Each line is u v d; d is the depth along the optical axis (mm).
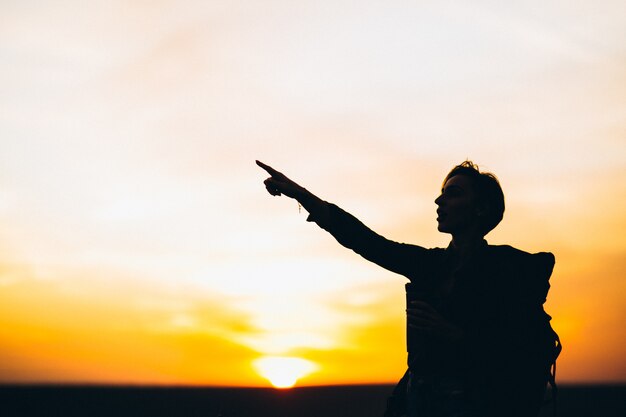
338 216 2783
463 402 2291
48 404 30375
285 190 2814
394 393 2592
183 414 27625
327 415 27000
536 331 2299
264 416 27000
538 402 2262
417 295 2582
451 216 2654
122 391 50312
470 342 2260
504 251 2467
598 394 43406
